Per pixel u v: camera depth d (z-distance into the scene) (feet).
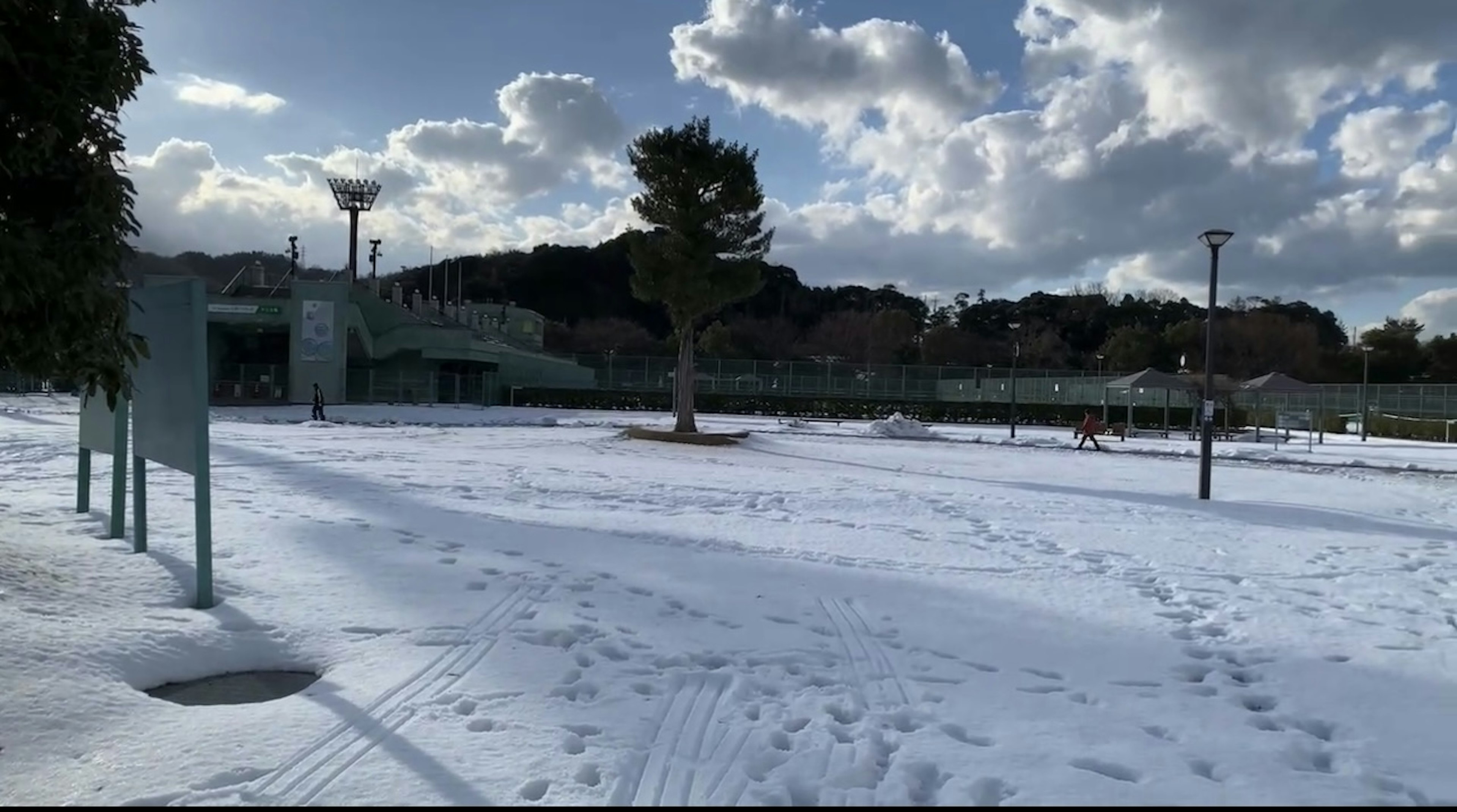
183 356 23.17
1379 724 17.48
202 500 22.16
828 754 15.10
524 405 198.29
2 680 16.44
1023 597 26.96
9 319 16.70
